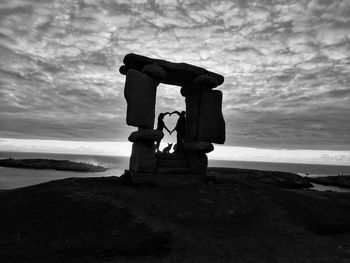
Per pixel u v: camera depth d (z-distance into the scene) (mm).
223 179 16000
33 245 7539
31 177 55344
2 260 6789
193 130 14961
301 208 12695
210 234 9320
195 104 15156
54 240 7820
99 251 7352
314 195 15773
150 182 13094
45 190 12031
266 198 13781
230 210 11016
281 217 11656
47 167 85375
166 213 10273
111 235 8203
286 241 9398
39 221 8977
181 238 8641
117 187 12523
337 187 53531
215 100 14977
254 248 8656
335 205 13703
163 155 14805
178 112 16031
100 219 9055
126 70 14695
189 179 13805
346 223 11367
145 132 13164
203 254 7895
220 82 15641
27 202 10664
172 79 15328
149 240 8062
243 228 10078
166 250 7816
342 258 8227
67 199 10617
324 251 8742
